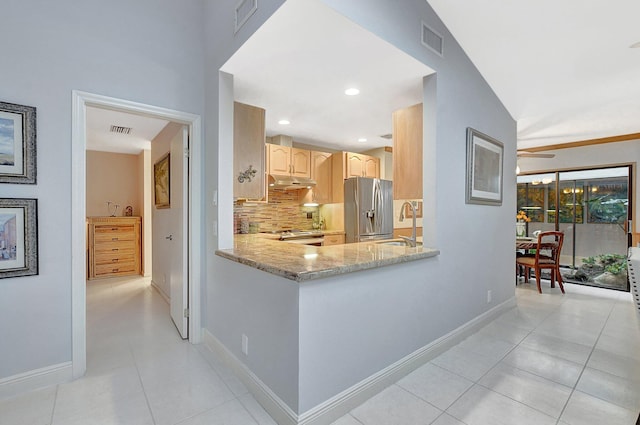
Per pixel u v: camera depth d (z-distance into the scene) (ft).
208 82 8.40
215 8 7.93
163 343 8.82
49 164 6.53
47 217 6.53
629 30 7.61
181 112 8.30
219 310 7.97
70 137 6.75
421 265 7.61
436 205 8.04
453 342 8.68
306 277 5.04
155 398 6.24
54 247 6.62
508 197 12.11
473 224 9.72
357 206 15.85
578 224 16.88
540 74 9.75
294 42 6.33
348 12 5.55
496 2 7.23
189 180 8.91
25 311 6.36
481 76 10.08
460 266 9.07
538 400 6.17
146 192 17.66
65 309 6.77
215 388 6.60
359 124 12.78
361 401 6.10
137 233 18.10
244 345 6.73
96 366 7.48
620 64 8.99
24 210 6.28
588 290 15.02
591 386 6.66
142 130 13.48
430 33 7.63
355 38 6.18
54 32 6.58
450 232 8.59
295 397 5.20
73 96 6.77
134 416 5.70
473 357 8.02
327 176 17.22
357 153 18.17
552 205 17.75
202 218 8.78
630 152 15.03
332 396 5.63
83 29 6.91
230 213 8.05
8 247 6.16
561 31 7.90
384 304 6.64
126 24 7.47
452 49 8.52
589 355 8.10
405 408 5.95
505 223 11.82
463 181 9.18
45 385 6.56
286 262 5.96
